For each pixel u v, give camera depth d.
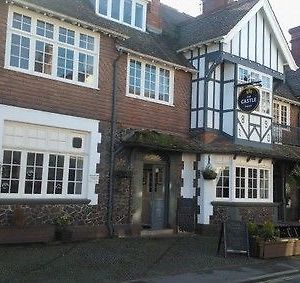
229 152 14.47
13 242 10.19
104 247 10.72
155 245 11.49
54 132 11.57
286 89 20.45
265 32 16.48
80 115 11.98
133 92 13.51
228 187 14.89
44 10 11.08
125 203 12.85
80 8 13.29
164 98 14.50
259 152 15.20
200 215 14.48
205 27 16.30
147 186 14.05
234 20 15.18
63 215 11.47
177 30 17.58
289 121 19.59
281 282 8.52
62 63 11.78
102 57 12.62
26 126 11.04
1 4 10.58
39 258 9.05
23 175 10.91
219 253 10.84
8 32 10.72
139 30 15.40
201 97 15.09
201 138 14.88
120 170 12.62
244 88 14.67
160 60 13.95
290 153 17.23
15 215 10.31
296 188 18.75
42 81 11.27
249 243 10.75
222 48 14.80
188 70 15.00
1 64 10.55
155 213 13.98
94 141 12.24
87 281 7.61
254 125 15.83
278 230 11.36
